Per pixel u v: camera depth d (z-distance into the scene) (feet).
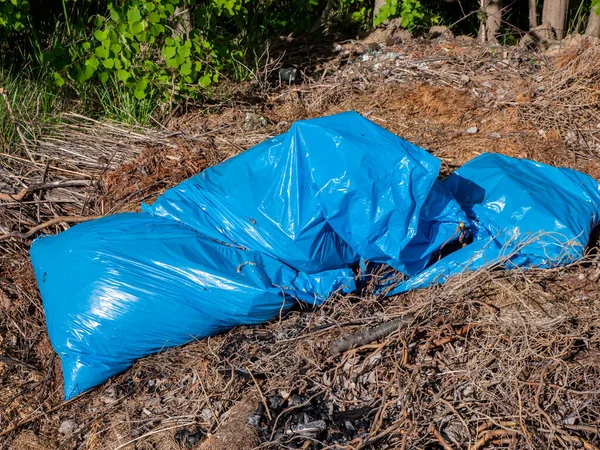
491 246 4.08
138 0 5.69
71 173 5.34
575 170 4.76
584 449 3.09
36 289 4.40
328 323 3.84
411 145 3.75
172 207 4.16
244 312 3.78
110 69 6.01
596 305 3.87
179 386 3.72
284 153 3.84
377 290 4.05
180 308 3.77
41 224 4.78
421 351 3.62
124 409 3.69
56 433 3.67
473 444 3.17
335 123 3.79
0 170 5.32
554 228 4.03
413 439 3.21
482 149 5.49
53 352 4.08
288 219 3.77
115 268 3.81
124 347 3.82
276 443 3.25
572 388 3.39
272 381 3.61
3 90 5.67
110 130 5.92
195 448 3.37
